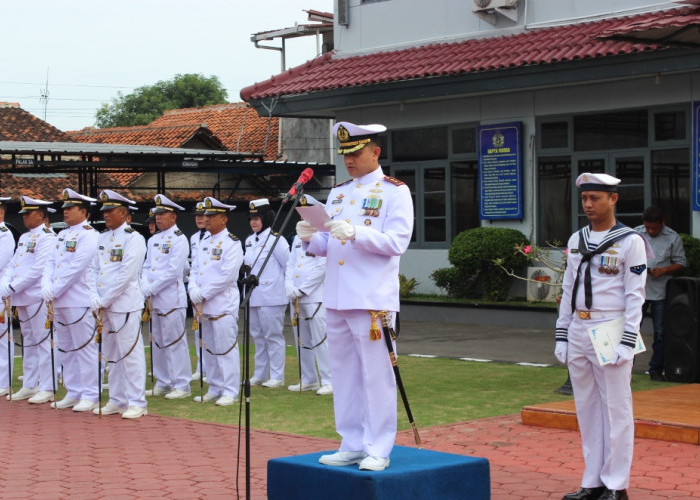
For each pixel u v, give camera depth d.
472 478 6.07
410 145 18.56
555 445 8.09
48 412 10.53
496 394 10.55
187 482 7.30
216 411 10.31
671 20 9.99
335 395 6.25
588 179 6.51
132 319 10.13
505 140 17.02
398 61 17.66
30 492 7.10
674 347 10.85
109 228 10.30
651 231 11.09
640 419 8.30
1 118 27.58
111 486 7.23
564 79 15.05
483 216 17.41
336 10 19.73
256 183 27.05
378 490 5.64
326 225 5.84
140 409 10.09
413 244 18.64
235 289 10.94
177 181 26.42
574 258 6.62
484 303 16.69
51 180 24.72
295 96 18.38
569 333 6.61
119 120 42.50
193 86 43.25
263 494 6.95
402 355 13.62
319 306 11.12
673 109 15.12
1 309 11.82
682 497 6.59
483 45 16.92
